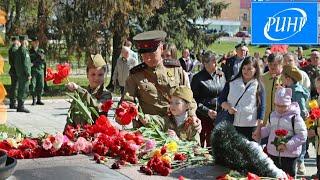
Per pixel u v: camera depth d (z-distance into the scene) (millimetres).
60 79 4719
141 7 20906
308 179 6715
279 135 5824
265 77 7430
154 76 5102
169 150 3436
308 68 9289
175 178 2963
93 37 19969
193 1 24641
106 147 3342
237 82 6754
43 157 3309
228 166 3174
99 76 5062
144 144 3506
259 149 3168
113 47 21312
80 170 2812
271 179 3061
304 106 7309
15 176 2602
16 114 13703
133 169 3057
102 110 4770
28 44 15875
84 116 4426
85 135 3768
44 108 15266
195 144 3807
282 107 5953
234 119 6730
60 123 12422
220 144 3191
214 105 7352
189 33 25062
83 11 19844
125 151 3281
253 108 6660
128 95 5074
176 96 4918
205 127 7305
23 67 14031
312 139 7449
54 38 20031
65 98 17312
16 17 18953
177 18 24078
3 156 2326
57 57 20031
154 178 2916
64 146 3371
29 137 3990
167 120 4926
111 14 19734
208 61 7438
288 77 7328
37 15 19406
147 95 5047
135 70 5145
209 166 3197
